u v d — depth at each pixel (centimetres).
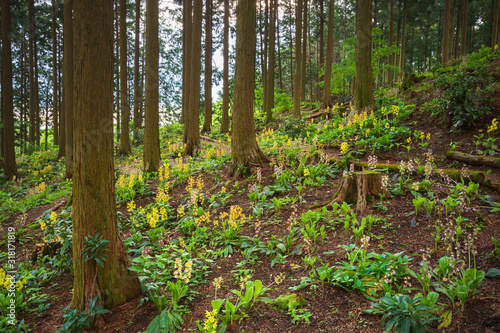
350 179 579
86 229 383
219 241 539
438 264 355
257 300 365
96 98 374
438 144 777
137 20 2131
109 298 389
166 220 673
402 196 555
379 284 339
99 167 386
